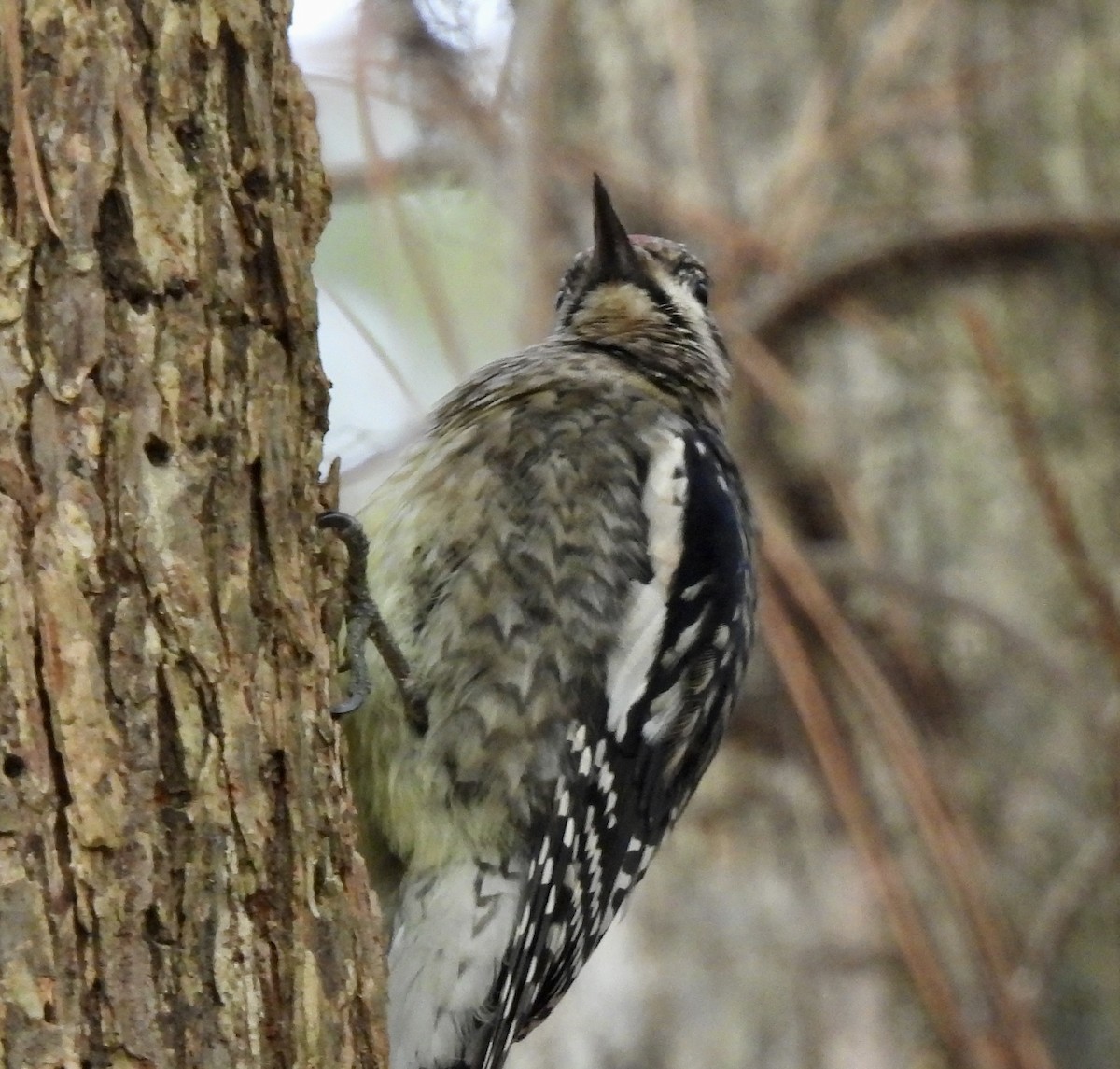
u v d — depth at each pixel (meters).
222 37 5.79
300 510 5.98
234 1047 5.32
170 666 5.39
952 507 11.35
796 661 10.23
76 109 5.44
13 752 5.05
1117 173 11.70
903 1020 10.80
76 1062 4.98
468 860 7.73
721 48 11.88
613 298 9.88
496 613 7.73
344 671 7.40
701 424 9.60
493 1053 7.72
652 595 8.05
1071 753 10.99
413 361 12.29
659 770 8.77
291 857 5.63
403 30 10.09
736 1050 11.20
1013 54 11.80
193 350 5.60
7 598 5.13
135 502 5.41
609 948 11.75
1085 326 11.59
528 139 10.99
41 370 5.31
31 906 4.97
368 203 10.77
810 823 11.13
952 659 11.12
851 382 11.45
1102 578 11.30
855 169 11.61
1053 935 10.84
